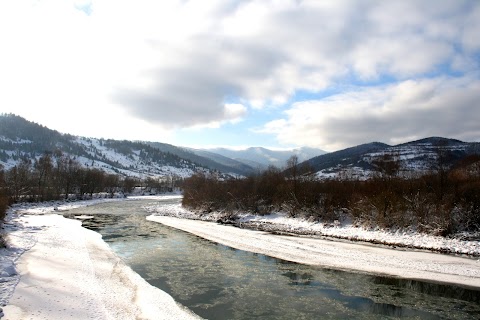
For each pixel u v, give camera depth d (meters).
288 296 16.91
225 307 15.40
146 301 15.25
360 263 22.77
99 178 103.38
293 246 27.97
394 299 16.62
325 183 45.28
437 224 28.52
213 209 51.62
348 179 47.66
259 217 44.16
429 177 36.34
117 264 21.34
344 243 29.22
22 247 22.55
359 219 34.44
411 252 25.52
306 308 15.45
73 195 89.62
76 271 18.42
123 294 15.76
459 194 30.61
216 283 18.75
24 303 13.10
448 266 21.77
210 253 25.72
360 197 36.47
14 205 58.59
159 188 152.12
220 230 36.62
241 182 54.56
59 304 13.45
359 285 18.62
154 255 24.98
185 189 68.69
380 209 32.75
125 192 127.56
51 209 59.34
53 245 24.47
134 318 13.06
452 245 25.94
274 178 51.09
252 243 29.38
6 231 29.36
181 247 27.84
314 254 25.25
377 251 25.94
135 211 58.50
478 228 27.38
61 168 95.69
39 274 17.06
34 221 38.88
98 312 13.18
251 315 14.59
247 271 21.08
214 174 91.62
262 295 17.00
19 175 71.69
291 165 54.84
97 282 17.03
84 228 35.69
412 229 30.02
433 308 15.55
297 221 39.41
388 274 20.50
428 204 31.06
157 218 48.06
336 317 14.53
